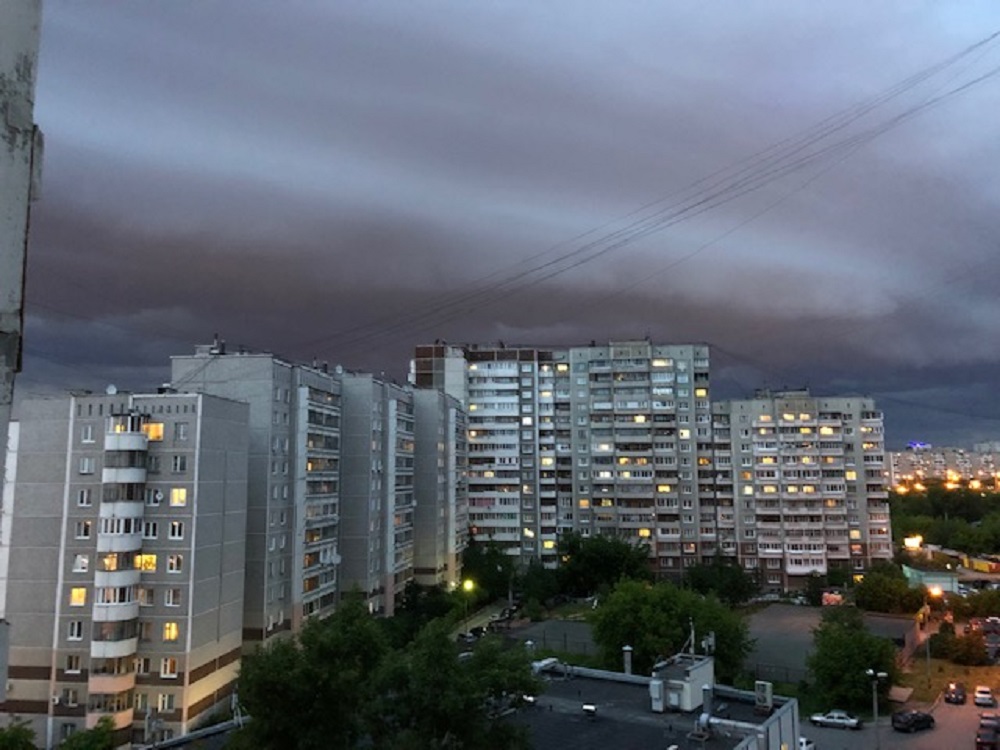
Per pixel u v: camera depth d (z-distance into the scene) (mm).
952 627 95000
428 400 121000
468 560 127625
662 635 74562
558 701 44531
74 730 62375
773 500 143000
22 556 65375
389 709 30359
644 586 82125
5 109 5234
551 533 148875
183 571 65000
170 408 67250
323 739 27797
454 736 30297
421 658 30422
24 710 63406
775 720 40219
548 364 153125
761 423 145250
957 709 73875
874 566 134000
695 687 43625
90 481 65625
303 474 84500
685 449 147250
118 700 62062
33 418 67438
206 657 66812
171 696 63406
